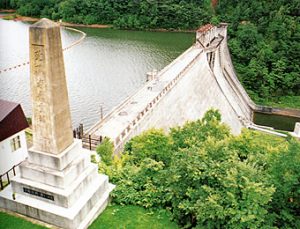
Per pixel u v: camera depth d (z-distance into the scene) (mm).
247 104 95562
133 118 40000
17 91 77938
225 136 29797
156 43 127125
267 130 72875
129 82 85688
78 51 112812
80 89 81125
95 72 92688
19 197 21484
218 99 75875
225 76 97500
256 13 124875
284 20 112875
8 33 134625
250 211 18516
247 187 18688
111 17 158375
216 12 148125
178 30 152375
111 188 24344
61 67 19875
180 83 58031
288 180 20188
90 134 35031
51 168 20750
